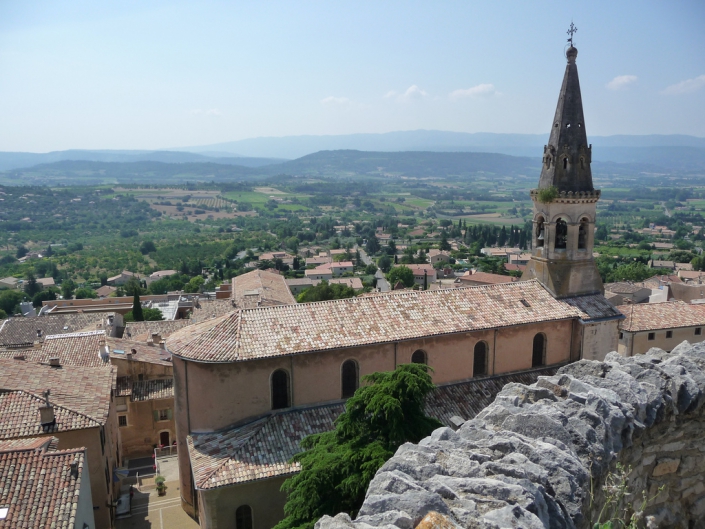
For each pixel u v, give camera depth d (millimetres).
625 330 55375
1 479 26703
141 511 39938
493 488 8977
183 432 36125
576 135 42562
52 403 35906
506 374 40156
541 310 41188
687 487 12938
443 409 36156
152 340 62562
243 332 34406
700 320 57906
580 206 42906
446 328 37344
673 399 12625
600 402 11586
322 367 35125
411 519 8258
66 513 25406
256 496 31188
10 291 165875
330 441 28062
